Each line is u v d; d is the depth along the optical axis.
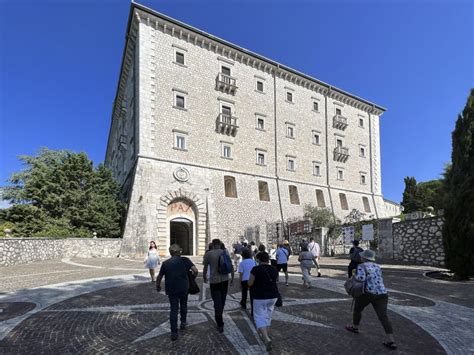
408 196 52.25
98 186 32.59
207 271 7.41
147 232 29.36
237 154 37.56
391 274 15.66
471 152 14.50
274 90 42.38
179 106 34.28
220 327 6.89
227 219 34.75
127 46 36.66
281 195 39.88
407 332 7.00
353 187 48.81
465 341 6.50
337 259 24.31
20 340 6.42
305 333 6.88
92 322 7.59
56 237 25.39
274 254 15.07
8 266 18.98
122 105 41.97
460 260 13.76
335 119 47.88
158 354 5.73
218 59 37.94
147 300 9.94
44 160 39.22
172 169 32.38
